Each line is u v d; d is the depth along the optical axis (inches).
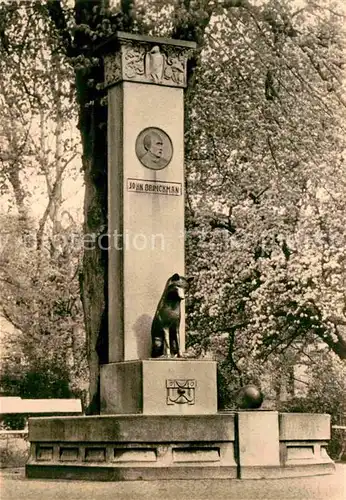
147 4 1033.5
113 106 751.7
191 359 696.4
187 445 647.8
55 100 1129.4
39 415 1305.4
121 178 732.0
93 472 658.2
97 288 964.0
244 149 1185.4
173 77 756.6
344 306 1176.2
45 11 1074.7
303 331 1240.8
